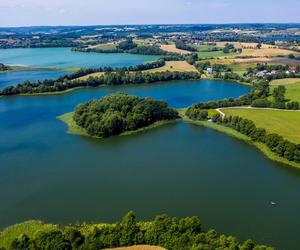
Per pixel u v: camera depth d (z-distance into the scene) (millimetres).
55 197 105188
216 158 134625
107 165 127750
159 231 77812
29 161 131125
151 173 121188
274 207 99875
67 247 75125
